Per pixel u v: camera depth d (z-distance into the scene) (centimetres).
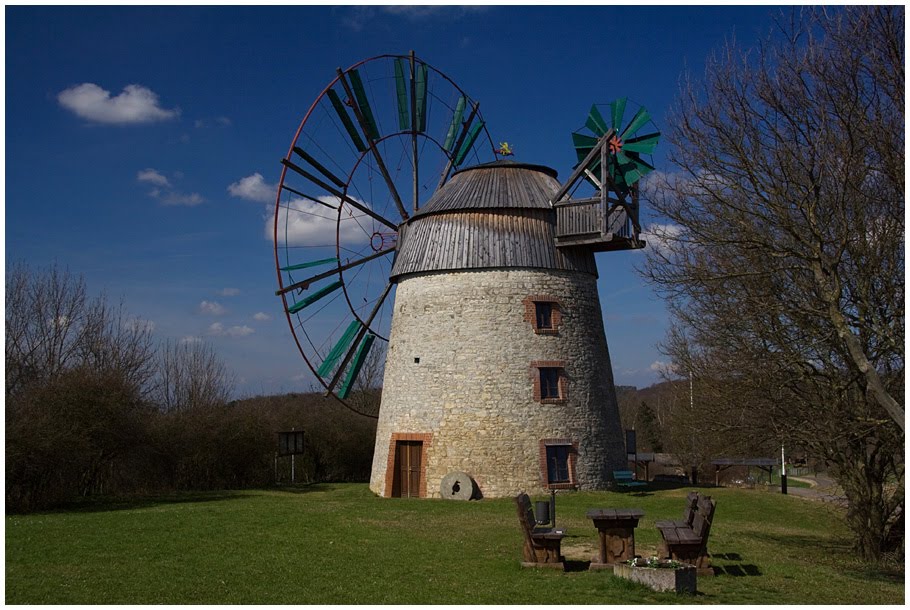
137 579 1498
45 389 3016
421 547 1864
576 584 1471
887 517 1995
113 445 3262
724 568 1708
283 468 4850
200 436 4075
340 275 3450
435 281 3197
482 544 1917
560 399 3091
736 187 1698
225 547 1834
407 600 1351
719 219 1755
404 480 3161
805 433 1894
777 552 1991
